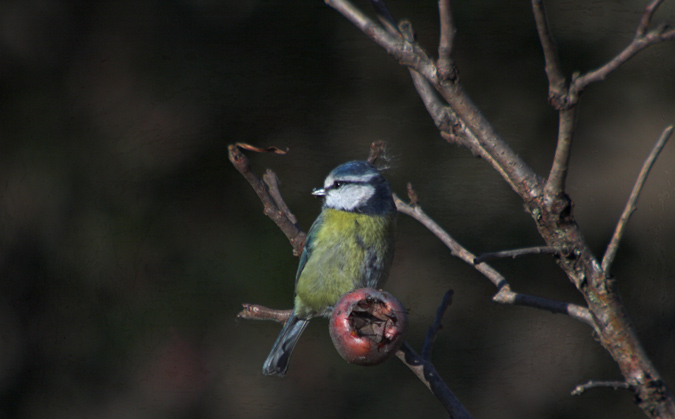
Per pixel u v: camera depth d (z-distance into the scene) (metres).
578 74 2.47
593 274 2.68
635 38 2.27
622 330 2.65
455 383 8.71
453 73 2.64
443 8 2.55
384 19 2.83
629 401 8.34
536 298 3.32
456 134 3.18
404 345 3.93
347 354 3.76
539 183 2.73
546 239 2.74
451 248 3.90
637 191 2.66
